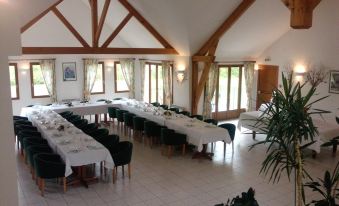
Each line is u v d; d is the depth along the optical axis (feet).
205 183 20.53
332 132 25.05
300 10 19.81
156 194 18.93
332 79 28.96
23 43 35.65
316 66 30.45
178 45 33.88
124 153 20.24
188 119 28.43
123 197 18.48
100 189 19.49
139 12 31.58
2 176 5.74
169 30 31.55
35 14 18.19
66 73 38.99
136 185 20.15
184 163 24.11
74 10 38.06
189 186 20.07
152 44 37.78
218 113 39.37
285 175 21.75
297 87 11.45
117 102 37.29
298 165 11.43
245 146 28.35
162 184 20.33
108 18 37.93
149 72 43.32
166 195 18.83
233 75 39.34
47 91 38.24
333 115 29.01
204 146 25.13
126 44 42.22
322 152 26.96
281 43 34.60
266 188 19.85
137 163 24.03
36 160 17.76
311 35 30.76
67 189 19.40
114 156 19.90
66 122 26.63
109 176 21.47
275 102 11.46
